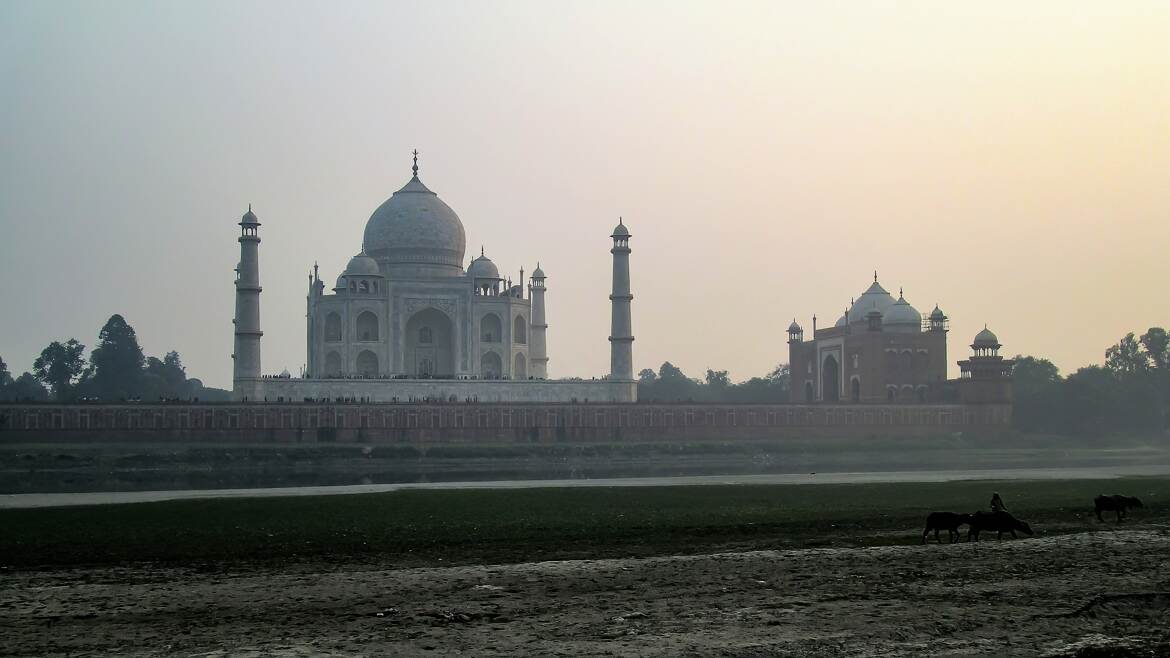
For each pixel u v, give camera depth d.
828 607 43.03
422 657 36.16
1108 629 39.66
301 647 37.62
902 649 37.06
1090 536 62.53
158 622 41.72
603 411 192.38
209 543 62.53
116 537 65.19
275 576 51.44
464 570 52.41
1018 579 48.62
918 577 49.25
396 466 165.62
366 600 45.38
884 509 78.62
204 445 170.50
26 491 115.25
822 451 193.50
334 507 82.12
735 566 52.69
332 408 179.00
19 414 168.25
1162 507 78.94
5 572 53.09
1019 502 82.62
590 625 40.31
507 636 38.81
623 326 199.88
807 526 68.88
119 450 162.75
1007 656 36.31
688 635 38.81
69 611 43.81
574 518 73.88
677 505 82.62
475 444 181.38
